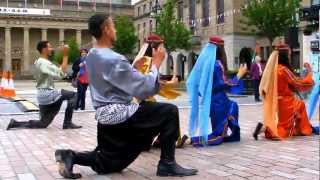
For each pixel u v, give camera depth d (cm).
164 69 5106
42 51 1108
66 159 596
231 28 4234
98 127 602
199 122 858
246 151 789
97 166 604
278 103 941
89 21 599
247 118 1324
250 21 3331
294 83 943
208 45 869
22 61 8700
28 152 803
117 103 580
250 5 3297
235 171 629
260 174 609
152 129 590
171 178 592
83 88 1622
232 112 887
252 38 4266
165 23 4275
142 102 599
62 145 877
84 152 606
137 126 585
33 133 1048
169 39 4228
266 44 4106
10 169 663
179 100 2130
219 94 872
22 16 8375
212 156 747
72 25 8706
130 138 597
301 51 2986
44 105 1123
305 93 1297
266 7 3164
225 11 4325
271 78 925
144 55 770
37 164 697
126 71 564
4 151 815
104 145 604
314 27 1797
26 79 7656
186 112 1534
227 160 710
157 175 605
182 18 5175
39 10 8438
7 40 8375
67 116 1125
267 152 777
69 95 1123
